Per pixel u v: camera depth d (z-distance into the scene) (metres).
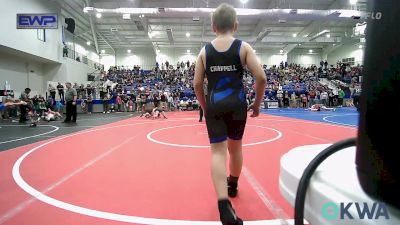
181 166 4.01
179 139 6.54
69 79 24.36
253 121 10.99
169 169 3.85
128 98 21.92
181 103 20.94
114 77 29.95
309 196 0.75
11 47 16.64
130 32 31.17
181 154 4.83
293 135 6.99
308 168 0.77
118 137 6.97
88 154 4.91
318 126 9.05
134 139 6.59
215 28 2.29
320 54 40.41
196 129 8.59
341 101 23.64
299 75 31.02
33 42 18.97
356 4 22.09
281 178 0.94
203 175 3.55
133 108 21.86
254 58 2.15
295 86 26.25
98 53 33.88
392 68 0.50
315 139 6.34
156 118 13.46
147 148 5.41
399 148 0.49
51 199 2.77
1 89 17.75
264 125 9.43
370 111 0.54
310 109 20.28
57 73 23.20
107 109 20.97
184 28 30.61
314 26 29.62
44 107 15.52
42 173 3.72
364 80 0.56
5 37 16.09
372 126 0.53
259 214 2.37
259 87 2.19
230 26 2.25
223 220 1.73
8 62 18.70
